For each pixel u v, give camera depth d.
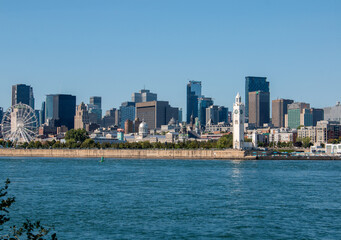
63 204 167.12
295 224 136.38
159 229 129.88
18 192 198.12
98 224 135.25
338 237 122.38
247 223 137.12
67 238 120.50
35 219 141.50
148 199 178.50
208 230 128.88
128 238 120.56
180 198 181.12
